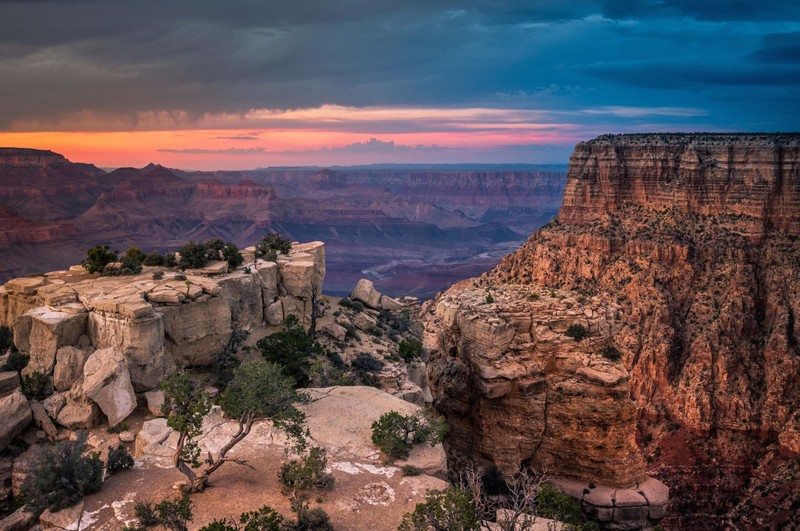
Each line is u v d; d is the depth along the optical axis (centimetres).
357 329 7644
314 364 5728
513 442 5047
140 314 4622
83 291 5150
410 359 7269
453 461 5266
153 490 3594
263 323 6425
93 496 3528
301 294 6856
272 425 4381
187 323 5166
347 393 5150
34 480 3447
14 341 4875
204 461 3653
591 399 4869
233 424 4388
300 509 3288
